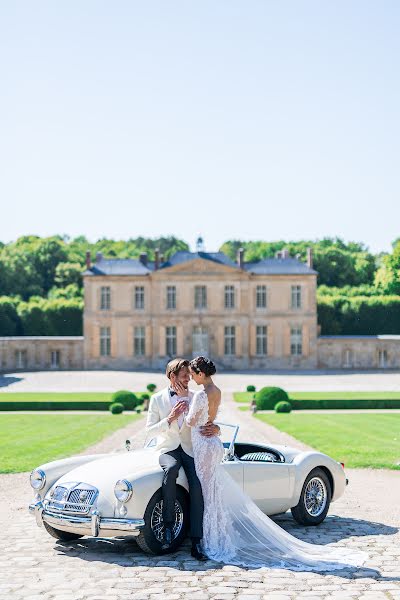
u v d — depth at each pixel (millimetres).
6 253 123688
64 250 128875
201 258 82062
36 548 10047
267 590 8062
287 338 82062
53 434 26422
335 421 31531
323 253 120812
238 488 9789
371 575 8625
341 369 80250
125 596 7859
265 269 82938
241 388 59750
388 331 100062
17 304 103375
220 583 8328
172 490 9516
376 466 18297
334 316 100750
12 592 8008
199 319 81938
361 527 11297
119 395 40250
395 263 107875
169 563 9180
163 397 10039
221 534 9508
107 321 81938
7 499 14320
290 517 12094
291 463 11281
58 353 81812
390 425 29453
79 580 8461
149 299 82312
